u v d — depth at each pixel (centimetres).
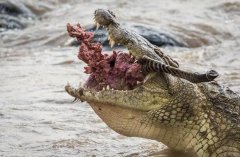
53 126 2427
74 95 1912
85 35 1931
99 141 2248
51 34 5059
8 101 2845
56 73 3584
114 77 1930
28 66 3850
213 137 2036
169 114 1978
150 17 5559
